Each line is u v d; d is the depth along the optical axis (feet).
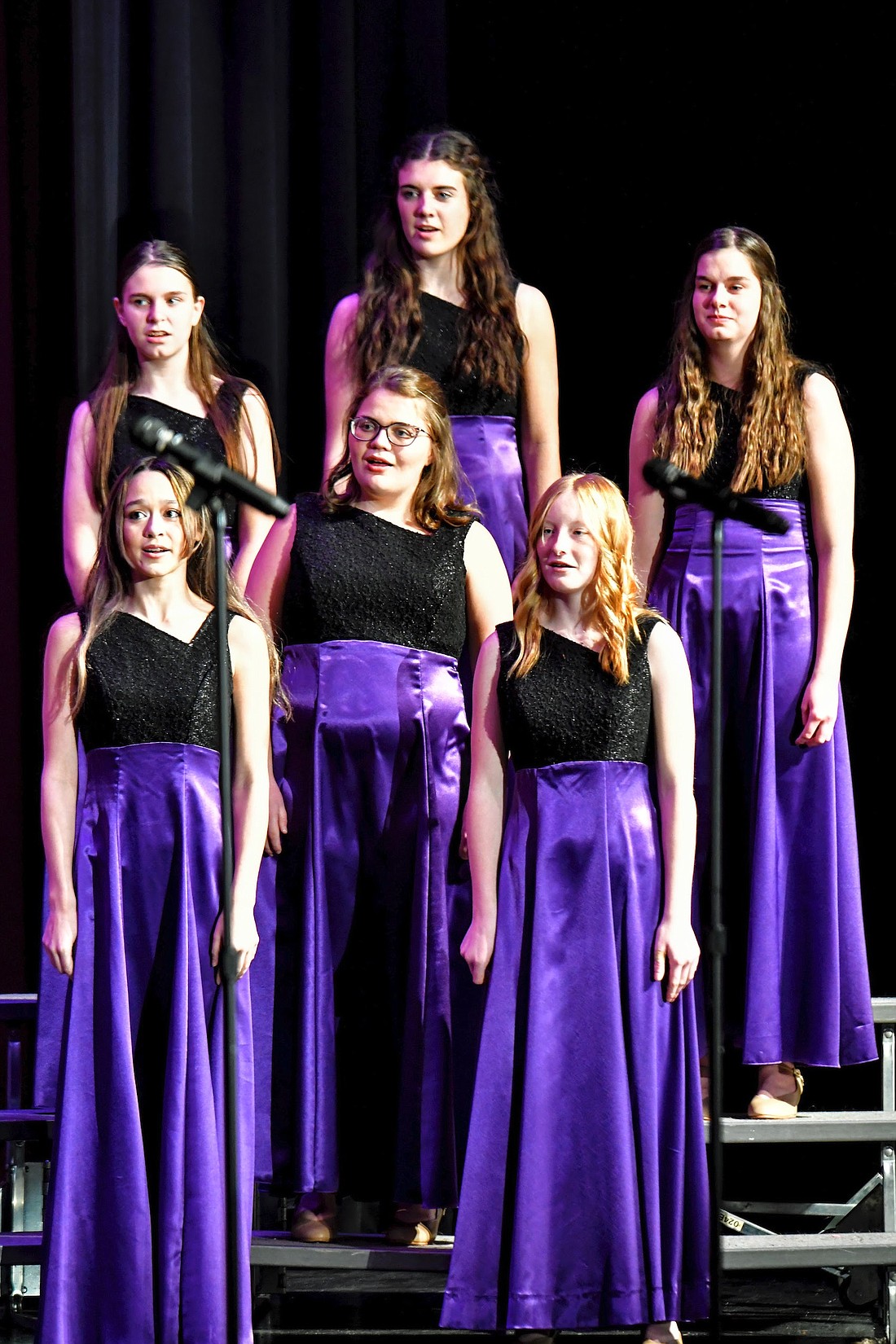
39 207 50.62
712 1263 33.47
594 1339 39.29
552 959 35.78
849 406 51.60
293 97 51.44
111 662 36.81
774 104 52.06
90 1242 35.14
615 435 53.36
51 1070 41.73
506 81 52.85
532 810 36.55
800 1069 50.96
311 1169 36.81
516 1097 35.60
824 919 39.75
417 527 38.86
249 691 37.01
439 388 39.45
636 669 36.86
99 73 50.01
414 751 37.81
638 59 52.65
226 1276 33.17
